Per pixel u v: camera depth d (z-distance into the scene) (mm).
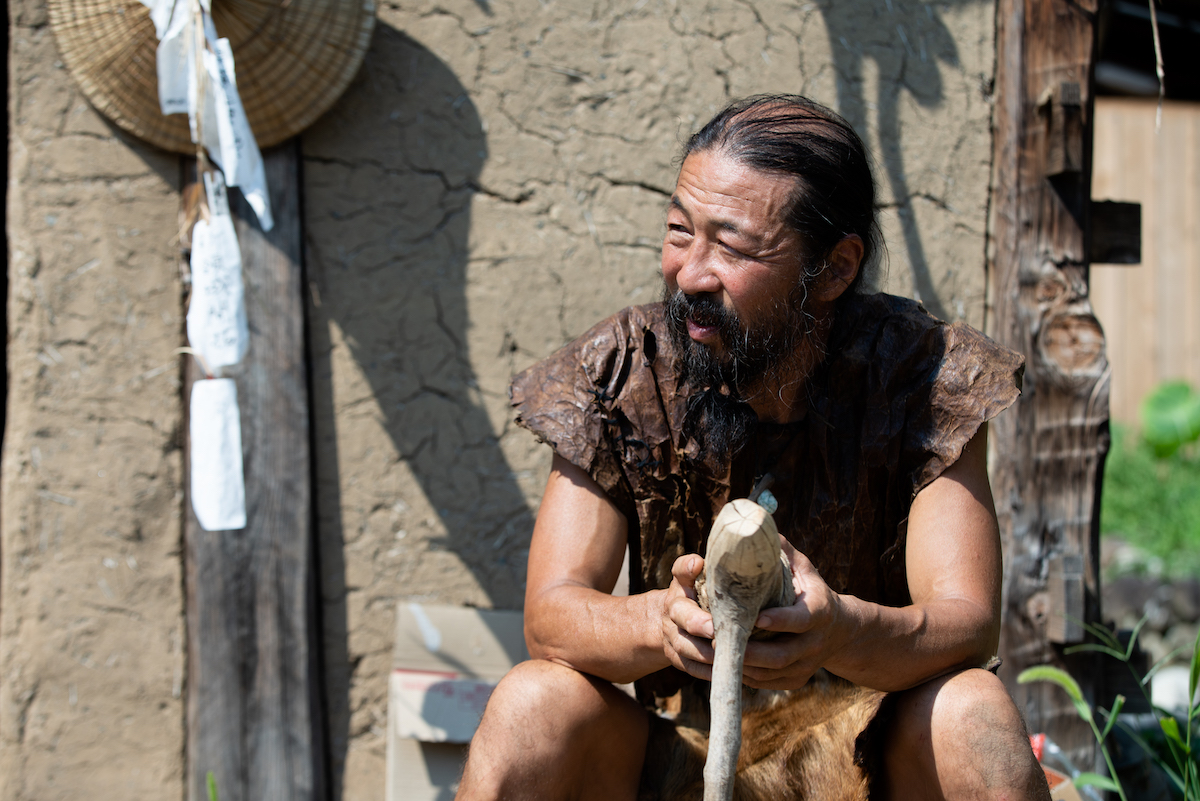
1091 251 2553
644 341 1596
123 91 2289
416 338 2459
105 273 2354
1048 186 2459
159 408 2365
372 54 2439
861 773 1459
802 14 2527
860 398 1556
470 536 2465
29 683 2340
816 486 1573
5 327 3625
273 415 2369
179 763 2367
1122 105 7633
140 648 2363
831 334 1560
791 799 1513
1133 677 2447
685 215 1442
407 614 2412
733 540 1165
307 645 2371
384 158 2453
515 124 2480
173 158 2369
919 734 1346
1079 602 2361
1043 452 2430
